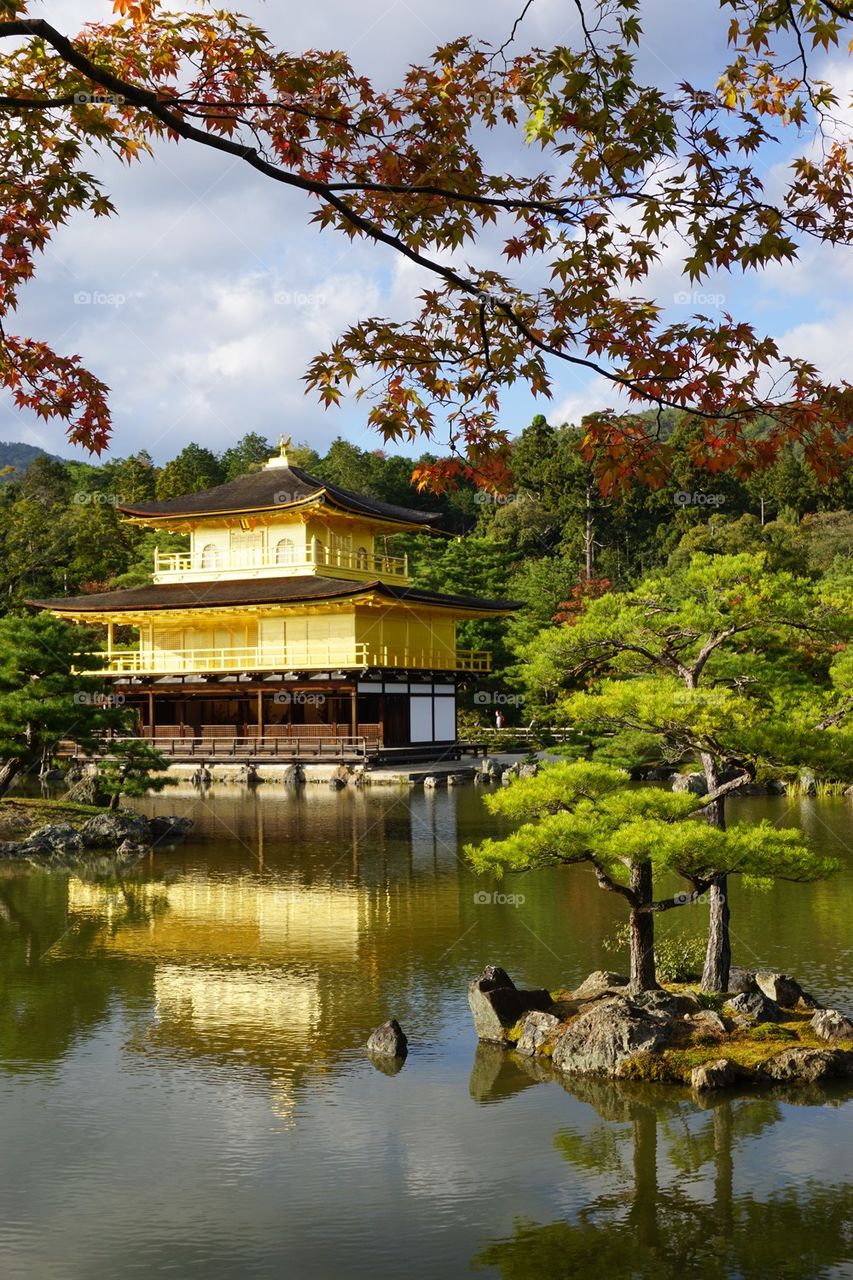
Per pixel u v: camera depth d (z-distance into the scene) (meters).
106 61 8.12
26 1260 11.33
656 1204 12.43
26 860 34.06
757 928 24.33
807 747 17.42
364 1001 19.58
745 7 7.41
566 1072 16.34
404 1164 13.41
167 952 22.81
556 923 25.20
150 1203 12.54
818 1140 13.94
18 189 8.62
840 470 7.78
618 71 7.46
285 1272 11.11
